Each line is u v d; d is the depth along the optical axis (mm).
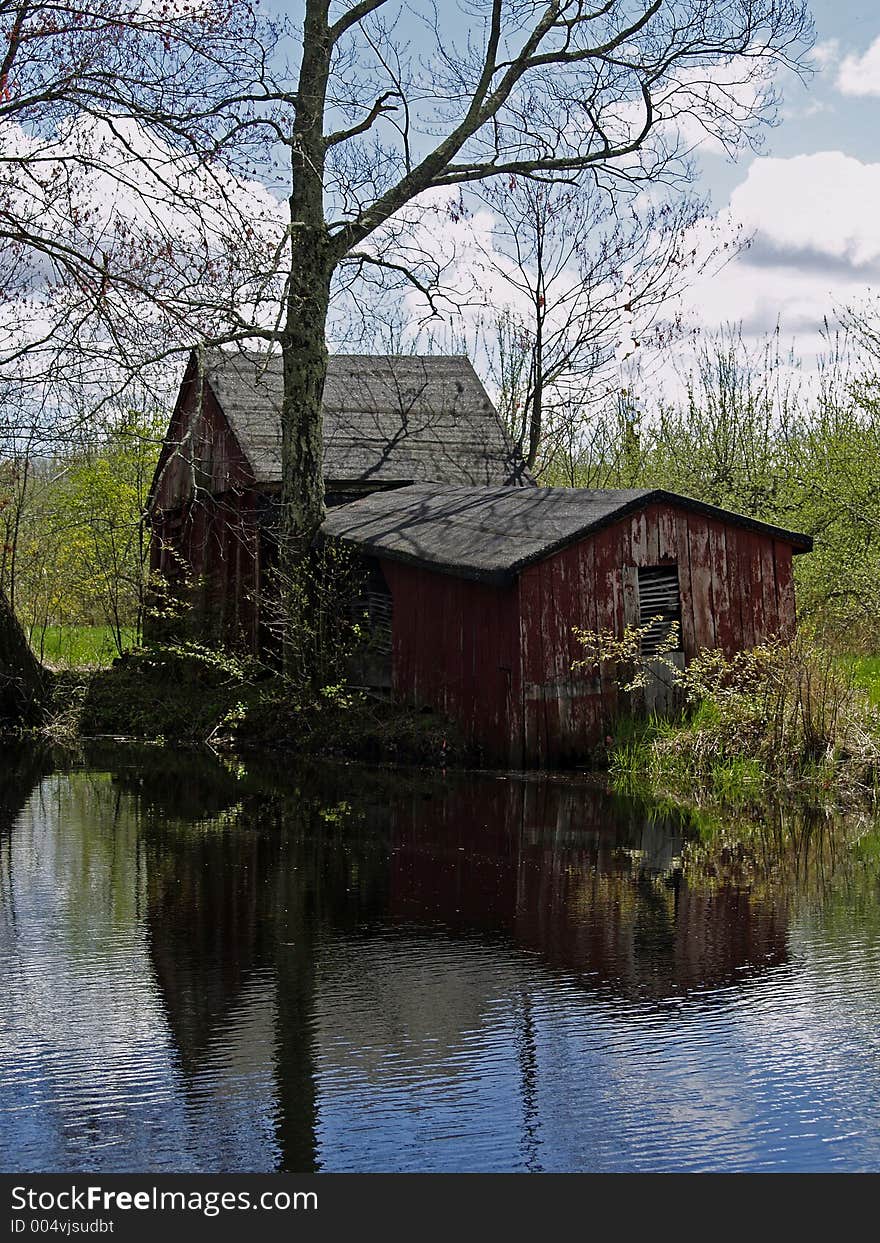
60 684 22938
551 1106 5480
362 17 20797
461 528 18469
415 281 21688
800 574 24391
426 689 18438
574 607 16688
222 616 23938
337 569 20297
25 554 27141
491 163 21906
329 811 13242
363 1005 6836
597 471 34406
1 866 10469
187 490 26922
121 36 14797
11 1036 6391
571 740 16609
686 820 12664
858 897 9250
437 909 8961
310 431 20844
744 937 8156
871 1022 6504
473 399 26328
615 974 7379
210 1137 5227
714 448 32062
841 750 14805
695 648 17359
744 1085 5703
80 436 15523
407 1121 5359
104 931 8414
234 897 9352
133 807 13570
